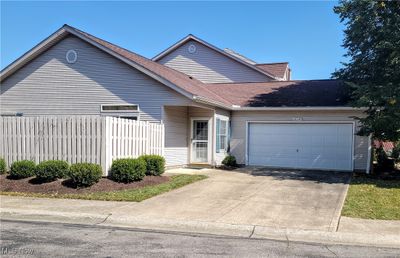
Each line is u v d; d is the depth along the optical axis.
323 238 7.53
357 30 15.09
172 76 19.05
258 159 20.31
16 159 13.82
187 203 10.24
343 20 15.91
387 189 12.48
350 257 6.36
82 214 8.95
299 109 19.19
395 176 16.14
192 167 18.70
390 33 14.13
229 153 20.64
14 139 13.87
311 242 7.32
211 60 28.47
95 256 6.15
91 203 10.17
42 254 6.21
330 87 21.73
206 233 7.89
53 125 13.38
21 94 19.09
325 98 19.91
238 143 20.67
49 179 12.44
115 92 17.62
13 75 19.23
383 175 16.56
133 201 10.41
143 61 19.16
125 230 7.98
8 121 13.94
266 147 20.20
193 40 28.81
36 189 11.80
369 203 10.31
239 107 20.06
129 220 8.61
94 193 11.32
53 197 10.96
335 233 7.57
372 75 15.91
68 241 7.02
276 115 19.95
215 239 7.37
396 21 14.13
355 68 16.28
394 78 14.57
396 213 9.23
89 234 7.56
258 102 20.61
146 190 11.73
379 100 13.70
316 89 21.69
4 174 13.45
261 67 29.69
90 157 12.93
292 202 10.51
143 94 17.20
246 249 6.71
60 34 18.03
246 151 20.48
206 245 6.91
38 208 9.57
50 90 18.64
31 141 13.66
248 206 9.98
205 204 10.15
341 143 18.77
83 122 13.03
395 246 7.12
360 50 16.08
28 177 12.88
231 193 11.73
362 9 14.93
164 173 15.59
